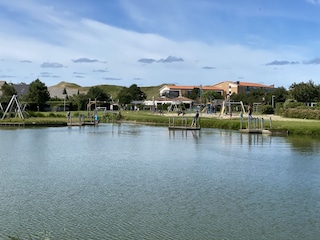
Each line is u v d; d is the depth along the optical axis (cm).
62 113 11644
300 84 14500
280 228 1920
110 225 1941
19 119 8688
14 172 3162
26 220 2011
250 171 3216
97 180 2867
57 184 2748
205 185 2725
